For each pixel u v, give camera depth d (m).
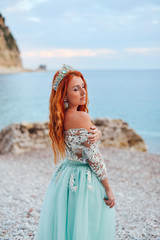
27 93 48.97
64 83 2.20
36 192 5.39
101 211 2.18
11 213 4.00
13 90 54.69
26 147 10.02
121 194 5.50
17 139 10.04
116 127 11.05
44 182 6.35
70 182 2.18
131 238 3.20
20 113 27.20
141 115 26.98
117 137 10.96
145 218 3.97
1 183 6.05
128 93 51.03
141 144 11.27
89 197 2.13
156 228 3.54
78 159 2.20
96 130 2.11
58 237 2.13
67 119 2.18
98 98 42.38
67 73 2.21
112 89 60.59
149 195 5.56
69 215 2.15
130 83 84.12
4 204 4.46
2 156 9.39
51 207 2.26
